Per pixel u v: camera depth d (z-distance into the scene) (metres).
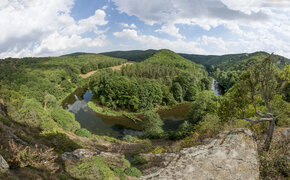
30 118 22.33
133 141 30.02
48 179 8.39
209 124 16.89
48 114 27.81
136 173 10.27
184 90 66.19
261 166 8.86
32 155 8.89
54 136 17.92
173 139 26.25
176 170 9.47
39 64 116.75
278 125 13.87
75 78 90.50
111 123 44.56
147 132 33.94
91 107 56.75
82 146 19.56
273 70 10.68
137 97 52.91
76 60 155.00
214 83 118.62
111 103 54.28
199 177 8.54
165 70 103.81
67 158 12.54
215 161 9.27
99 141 27.47
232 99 12.60
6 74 78.12
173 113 52.72
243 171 8.37
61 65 115.06
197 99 40.66
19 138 12.69
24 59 130.00
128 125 43.25
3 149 9.27
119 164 12.11
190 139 15.14
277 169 8.57
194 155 10.23
